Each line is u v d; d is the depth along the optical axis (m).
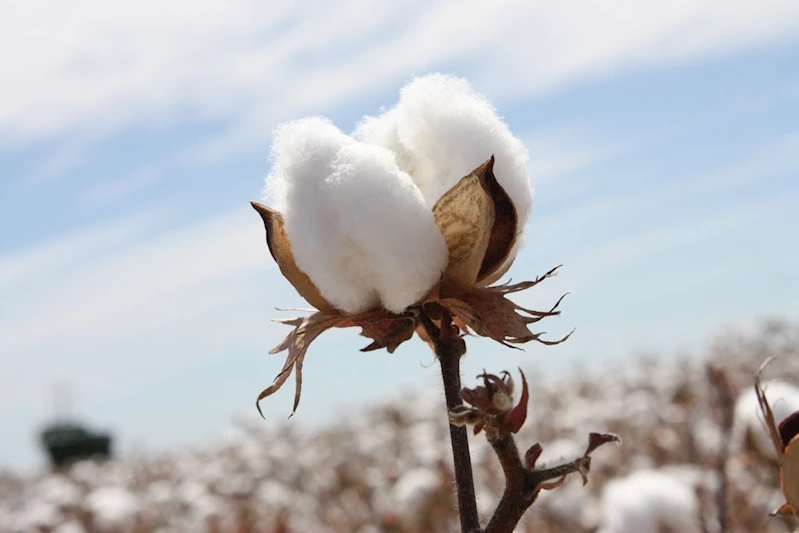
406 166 0.44
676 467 1.51
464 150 0.43
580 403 2.93
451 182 0.44
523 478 0.41
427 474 1.43
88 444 4.71
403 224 0.42
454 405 0.43
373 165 0.42
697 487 0.90
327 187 0.42
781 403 0.64
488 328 0.43
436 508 1.33
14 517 2.31
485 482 1.57
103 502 2.05
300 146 0.43
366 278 0.43
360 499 1.79
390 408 3.02
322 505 1.98
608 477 1.51
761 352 3.06
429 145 0.44
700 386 2.40
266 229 0.44
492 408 0.41
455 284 0.43
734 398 0.83
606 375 3.48
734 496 0.94
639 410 2.48
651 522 0.81
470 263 0.43
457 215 0.43
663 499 0.82
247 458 2.74
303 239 0.43
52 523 2.03
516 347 0.43
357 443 2.74
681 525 0.81
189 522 2.12
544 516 1.21
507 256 0.43
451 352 0.43
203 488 2.46
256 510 1.97
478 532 0.41
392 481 1.87
